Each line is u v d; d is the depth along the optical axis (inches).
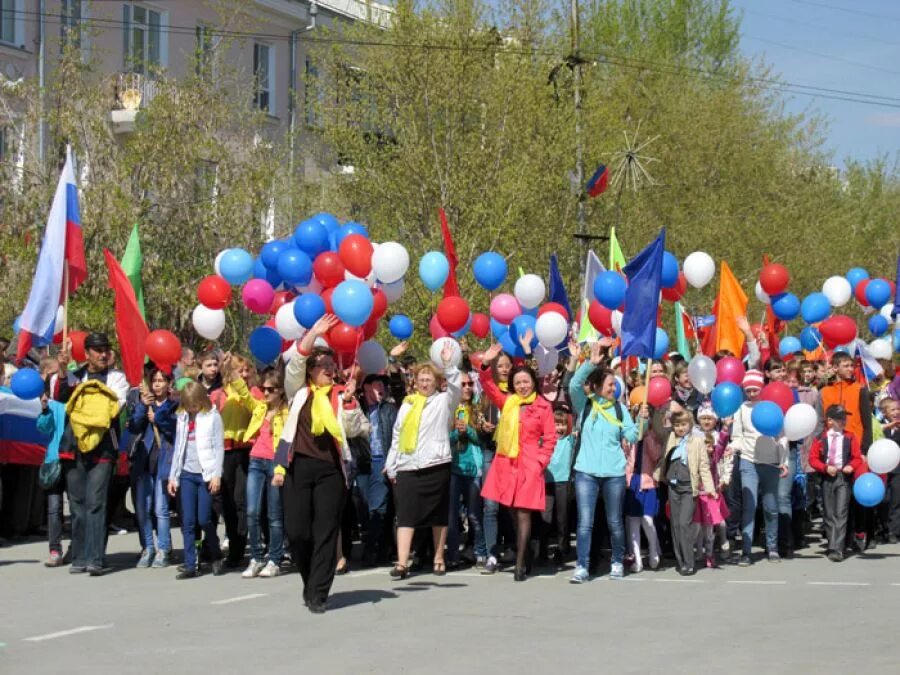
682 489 452.8
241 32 1008.2
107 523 452.1
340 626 345.1
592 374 439.2
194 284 788.6
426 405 430.9
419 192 879.7
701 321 735.1
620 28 1375.5
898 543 557.0
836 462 497.0
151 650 312.8
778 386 492.4
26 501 535.2
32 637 329.7
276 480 365.1
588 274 549.3
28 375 438.9
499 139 874.1
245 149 863.7
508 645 319.0
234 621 352.8
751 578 446.0
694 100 1263.5
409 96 890.1
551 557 499.5
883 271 1649.9
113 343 736.3
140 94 918.4
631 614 366.6
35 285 488.4
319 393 363.9
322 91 949.2
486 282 486.6
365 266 428.5
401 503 433.4
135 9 1007.0
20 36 909.2
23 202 756.6
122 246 759.7
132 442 461.4
